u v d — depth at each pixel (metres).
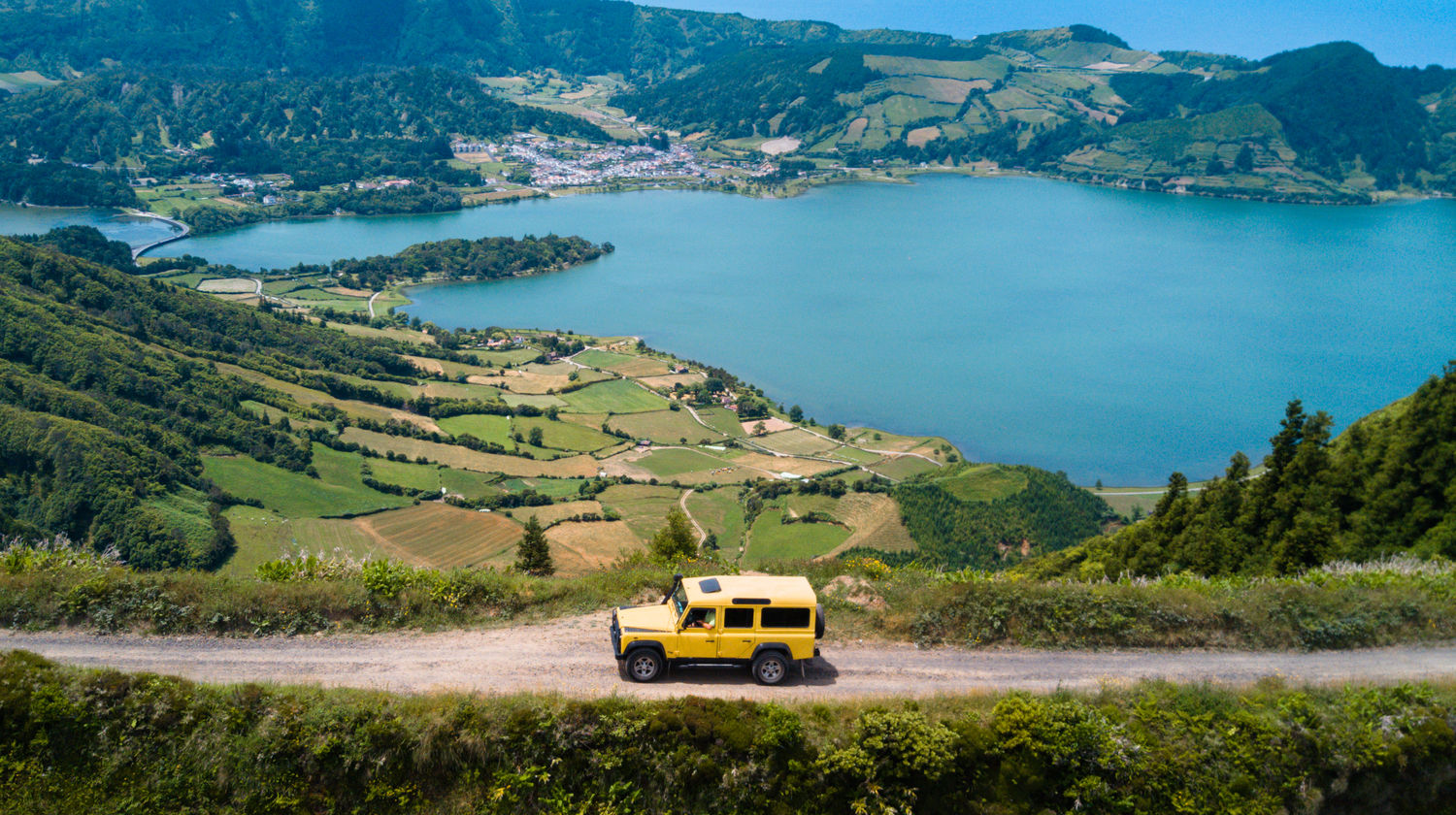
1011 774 19.61
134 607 26.31
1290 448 54.78
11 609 26.12
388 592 27.53
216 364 176.62
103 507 100.00
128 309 186.38
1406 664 25.25
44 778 20.38
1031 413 185.12
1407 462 49.19
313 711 20.84
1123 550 59.62
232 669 24.02
